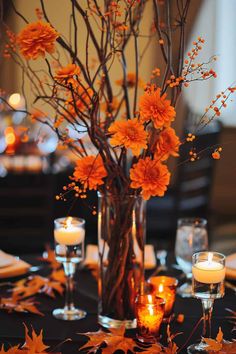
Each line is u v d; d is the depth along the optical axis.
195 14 4.43
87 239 2.75
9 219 2.47
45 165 2.87
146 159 1.25
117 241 1.37
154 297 1.32
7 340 1.32
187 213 2.99
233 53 4.69
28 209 2.45
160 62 4.30
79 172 1.31
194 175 2.94
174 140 1.27
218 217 4.79
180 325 1.39
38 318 1.44
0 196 2.42
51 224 2.47
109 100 1.47
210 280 1.25
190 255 1.61
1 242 2.48
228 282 1.65
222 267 1.27
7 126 3.40
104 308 1.39
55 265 1.76
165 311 1.37
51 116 3.25
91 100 1.28
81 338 1.33
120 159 1.34
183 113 4.47
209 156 2.97
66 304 1.47
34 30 1.23
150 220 2.97
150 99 1.21
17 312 1.47
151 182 1.24
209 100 4.65
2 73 4.21
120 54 1.50
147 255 1.82
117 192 1.37
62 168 2.82
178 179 2.90
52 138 3.25
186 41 4.45
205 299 1.27
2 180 2.41
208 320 1.29
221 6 4.65
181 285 1.66
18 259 1.72
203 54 4.63
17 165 2.88
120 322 1.38
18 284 1.64
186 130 2.95
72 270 1.47
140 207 1.37
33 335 1.25
